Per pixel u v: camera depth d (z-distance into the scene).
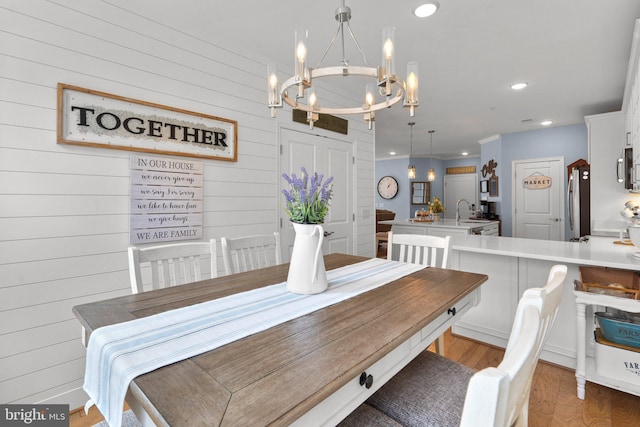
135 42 2.12
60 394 1.85
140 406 0.76
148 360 0.79
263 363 0.78
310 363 0.78
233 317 1.08
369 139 4.14
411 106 1.50
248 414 0.60
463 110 4.44
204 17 2.26
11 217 1.70
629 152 3.22
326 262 1.98
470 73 3.17
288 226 3.11
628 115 3.44
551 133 5.42
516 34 2.45
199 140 2.44
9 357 1.70
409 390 1.09
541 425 1.67
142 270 2.16
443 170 9.66
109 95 1.99
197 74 2.43
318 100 3.44
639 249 2.03
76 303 1.90
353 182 3.90
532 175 5.64
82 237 1.92
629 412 1.77
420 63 2.94
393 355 0.98
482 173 6.72
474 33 2.44
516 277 2.45
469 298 1.52
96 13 1.96
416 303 1.21
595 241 2.89
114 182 2.04
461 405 1.02
